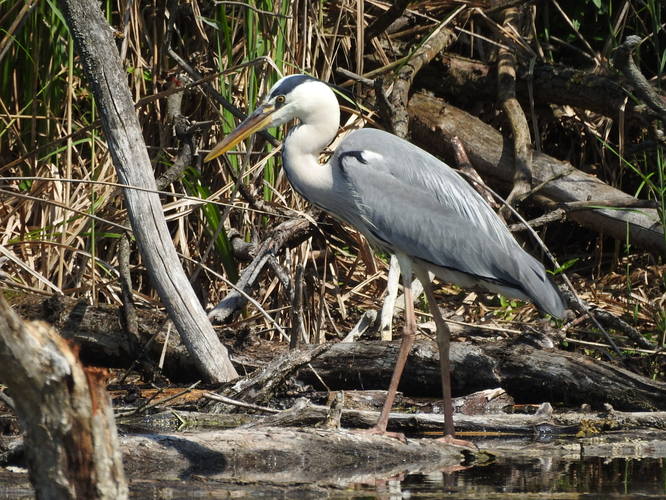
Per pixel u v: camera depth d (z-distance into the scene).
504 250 9.72
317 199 10.04
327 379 10.58
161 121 12.65
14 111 12.54
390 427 9.53
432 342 10.46
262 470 7.93
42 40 12.34
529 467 8.05
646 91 12.28
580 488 7.21
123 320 10.67
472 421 9.52
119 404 9.84
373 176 9.77
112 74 9.53
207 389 10.01
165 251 9.89
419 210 9.70
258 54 12.45
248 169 12.39
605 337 11.52
